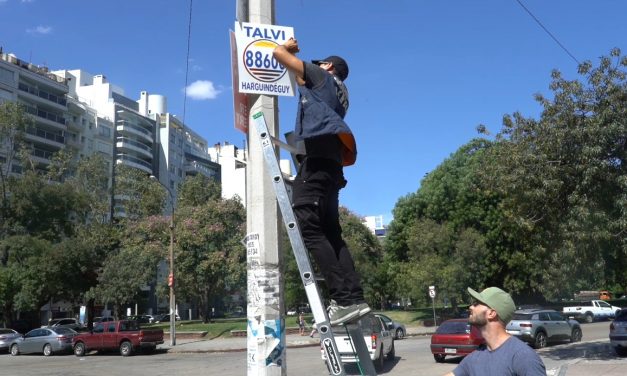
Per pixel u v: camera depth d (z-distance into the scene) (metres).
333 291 2.92
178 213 44.28
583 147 16.22
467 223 42.03
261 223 4.75
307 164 3.07
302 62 3.13
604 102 16.27
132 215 53.09
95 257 45.91
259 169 4.82
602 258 16.94
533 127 17.81
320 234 2.98
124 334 28.50
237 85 4.82
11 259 42.41
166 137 96.62
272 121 4.89
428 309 52.34
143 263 43.06
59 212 46.09
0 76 64.75
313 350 27.16
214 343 33.28
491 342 2.99
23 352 31.62
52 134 71.81
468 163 43.91
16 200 44.16
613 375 13.69
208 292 44.53
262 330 4.60
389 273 45.34
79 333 31.75
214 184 49.38
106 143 84.38
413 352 23.19
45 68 75.81
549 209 17.44
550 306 49.53
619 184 15.73
